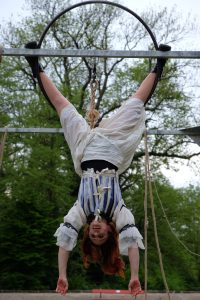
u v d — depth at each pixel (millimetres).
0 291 27828
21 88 30297
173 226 35781
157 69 5777
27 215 29328
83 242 5582
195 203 35188
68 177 30203
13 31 30781
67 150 30906
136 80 30562
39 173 28984
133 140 5695
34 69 5836
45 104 29812
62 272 5281
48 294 25234
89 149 5637
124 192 32312
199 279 37375
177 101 30969
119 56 5512
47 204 30000
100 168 5547
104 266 5633
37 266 29156
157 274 32281
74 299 24203
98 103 31062
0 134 15125
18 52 5457
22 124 29359
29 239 29125
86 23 30500
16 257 28875
